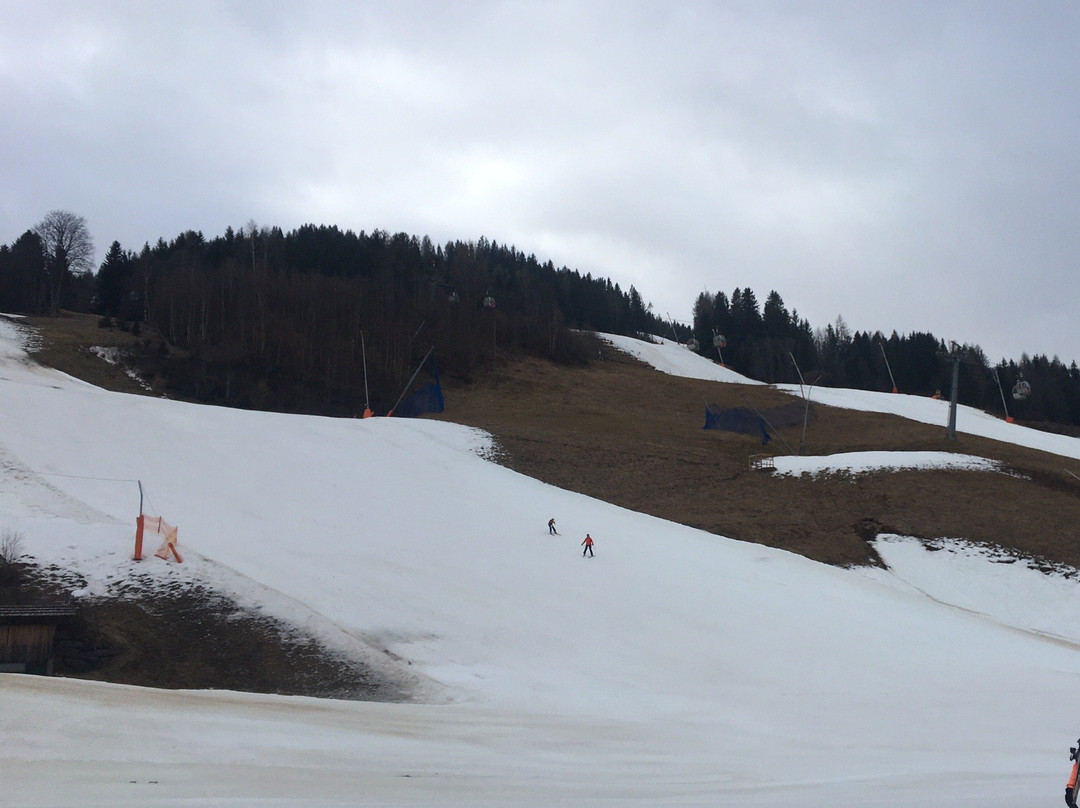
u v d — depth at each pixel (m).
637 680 21.50
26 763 9.94
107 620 22.12
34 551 25.36
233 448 45.19
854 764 12.70
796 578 34.75
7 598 22.38
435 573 29.89
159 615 22.80
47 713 12.36
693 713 18.02
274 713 14.83
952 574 38.53
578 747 13.84
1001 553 40.25
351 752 12.09
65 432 41.78
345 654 21.39
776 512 46.56
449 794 9.77
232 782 9.67
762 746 14.41
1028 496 47.34
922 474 50.69
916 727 16.47
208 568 25.58
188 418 48.88
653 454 57.62
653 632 26.11
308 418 55.16
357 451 49.09
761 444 66.81
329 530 34.00
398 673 20.39
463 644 23.36
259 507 36.03
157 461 40.56
